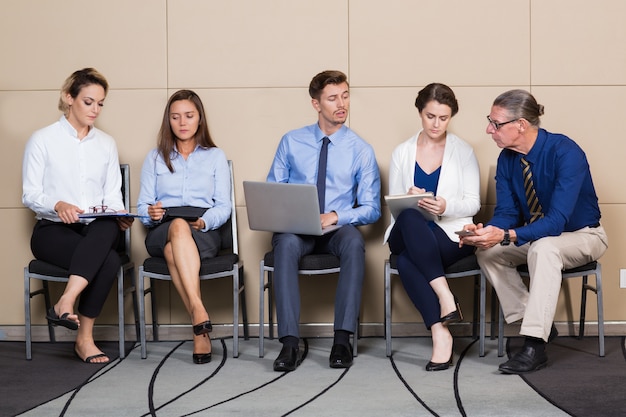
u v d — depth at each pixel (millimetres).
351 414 2807
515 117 3469
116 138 4262
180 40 4234
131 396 3096
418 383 3225
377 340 4152
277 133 4246
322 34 4219
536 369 3387
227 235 4086
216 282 4281
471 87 4211
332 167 3986
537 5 4195
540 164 3514
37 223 3918
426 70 4215
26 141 4258
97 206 3904
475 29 4203
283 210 3656
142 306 3783
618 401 2906
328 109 3939
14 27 4234
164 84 4246
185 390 3174
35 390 3213
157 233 3783
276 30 4223
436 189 3812
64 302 3549
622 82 4203
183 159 4062
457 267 3654
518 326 4207
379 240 4254
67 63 4242
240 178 4258
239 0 4219
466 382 3221
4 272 4281
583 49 4199
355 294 3607
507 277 3611
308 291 4277
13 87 4246
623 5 4184
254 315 4293
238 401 2994
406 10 4207
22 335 4281
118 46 4242
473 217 4238
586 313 4230
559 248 3404
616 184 4223
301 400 2998
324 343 4098
